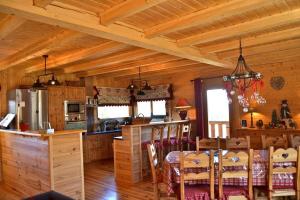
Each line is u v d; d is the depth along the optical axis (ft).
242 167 10.19
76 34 11.12
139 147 17.58
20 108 19.34
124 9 8.74
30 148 14.37
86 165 22.35
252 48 15.65
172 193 10.23
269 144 13.37
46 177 12.89
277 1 8.99
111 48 13.73
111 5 9.08
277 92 19.40
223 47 14.46
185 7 9.34
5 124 18.30
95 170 20.53
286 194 9.86
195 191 9.87
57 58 17.40
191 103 24.76
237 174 9.70
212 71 23.07
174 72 24.26
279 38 12.62
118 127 27.76
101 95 26.89
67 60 16.65
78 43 13.84
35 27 11.10
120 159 17.67
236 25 11.28
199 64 20.15
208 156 9.57
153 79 27.96
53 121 21.15
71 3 8.77
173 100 26.37
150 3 8.02
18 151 15.74
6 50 15.34
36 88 19.17
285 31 12.44
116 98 28.37
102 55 16.58
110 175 18.98
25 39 12.94
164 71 23.57
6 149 17.49
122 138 17.57
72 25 9.13
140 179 17.48
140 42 11.55
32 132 13.53
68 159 13.25
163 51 13.43
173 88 26.32
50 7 8.34
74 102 22.61
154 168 11.04
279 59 18.42
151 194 14.60
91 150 24.17
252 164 9.80
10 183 16.96
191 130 23.50
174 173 10.14
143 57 17.03
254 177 10.05
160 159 18.30
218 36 11.87
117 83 28.71
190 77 24.82
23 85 21.59
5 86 21.03
